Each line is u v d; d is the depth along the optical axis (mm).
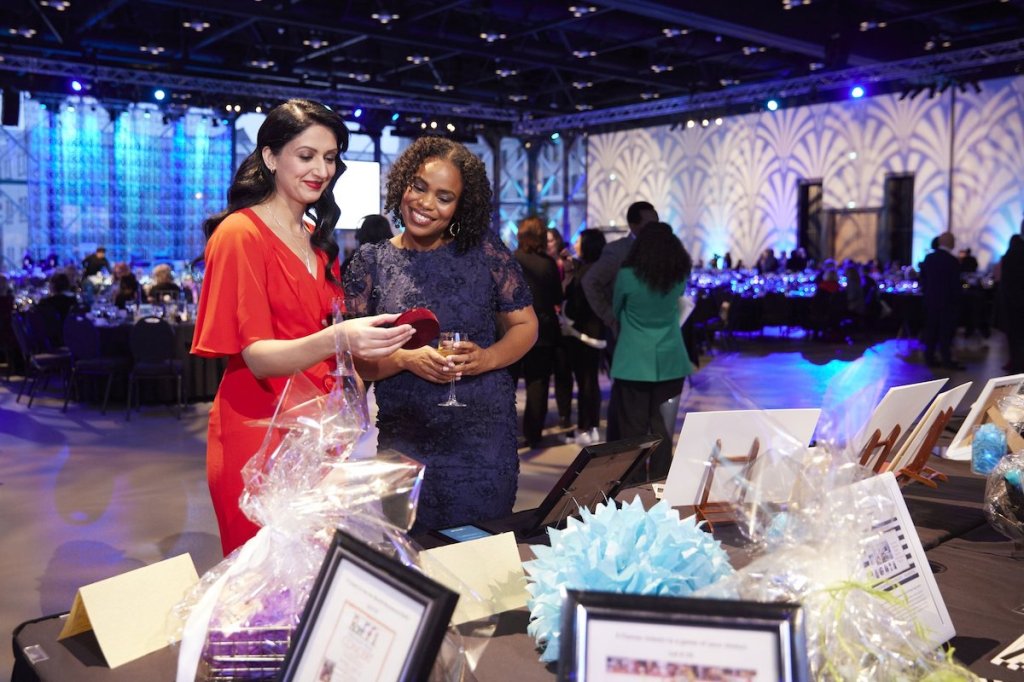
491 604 1278
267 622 1048
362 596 853
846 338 12852
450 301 2193
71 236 17844
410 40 11969
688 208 20391
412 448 2186
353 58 14547
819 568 1035
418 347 1920
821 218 18281
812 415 1663
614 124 21359
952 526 1771
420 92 15922
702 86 15352
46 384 8633
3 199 17500
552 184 22703
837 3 11898
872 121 17281
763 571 1027
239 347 1668
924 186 16688
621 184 21484
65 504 4570
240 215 1715
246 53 13961
